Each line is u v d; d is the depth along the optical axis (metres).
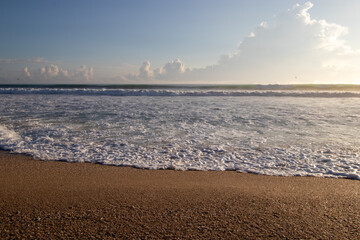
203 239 2.09
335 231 2.23
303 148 5.13
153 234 2.14
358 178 3.62
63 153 4.68
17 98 15.07
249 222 2.36
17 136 5.86
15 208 2.56
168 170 3.89
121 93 19.03
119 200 2.77
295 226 2.30
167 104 12.66
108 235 2.12
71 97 16.23
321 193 3.05
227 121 8.02
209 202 2.75
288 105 12.55
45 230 2.18
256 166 4.12
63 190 3.03
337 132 6.58
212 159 4.45
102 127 6.98
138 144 5.36
